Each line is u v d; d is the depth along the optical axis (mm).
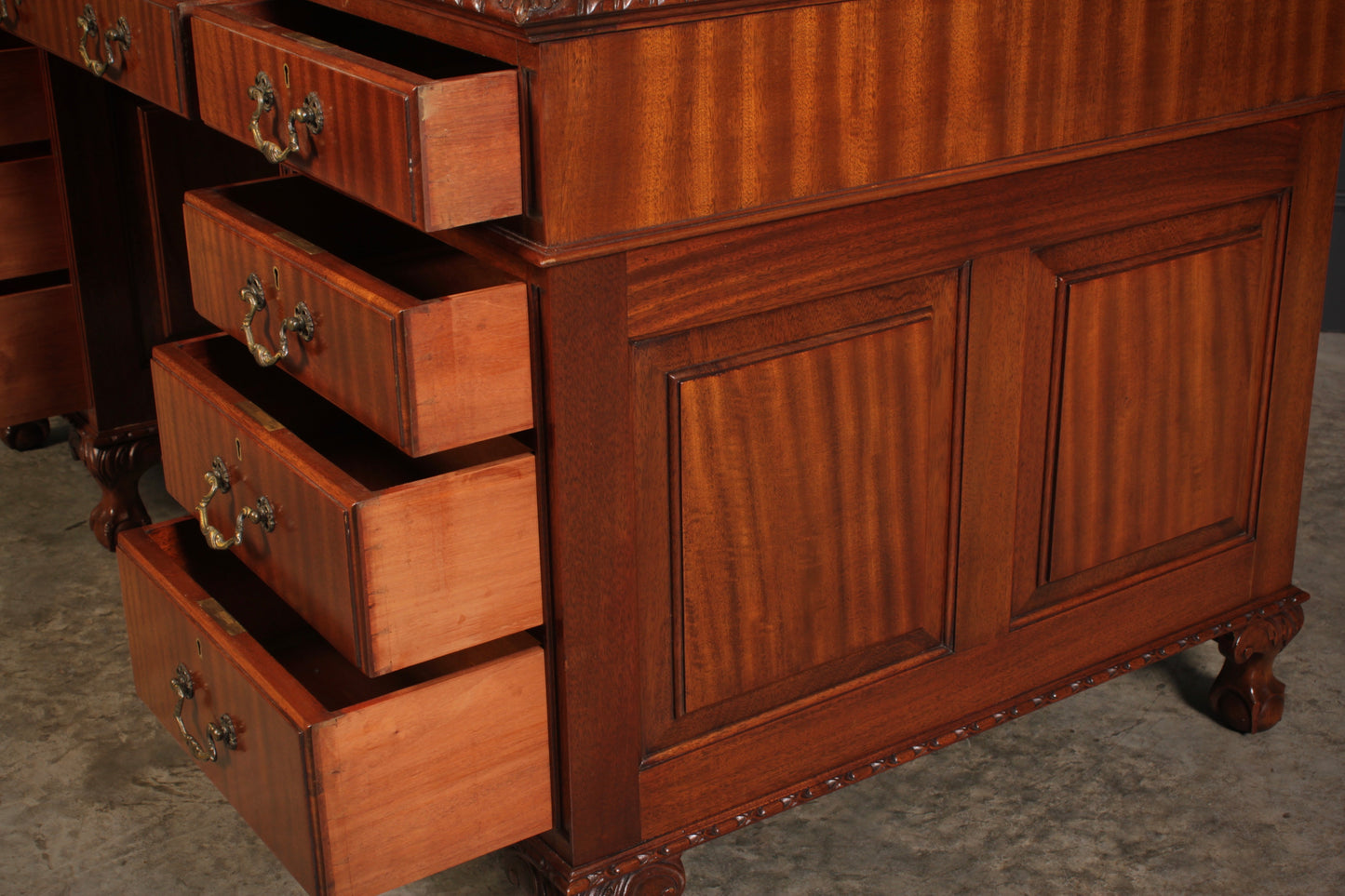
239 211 1254
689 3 995
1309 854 1432
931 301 1246
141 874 1413
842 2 1073
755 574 1231
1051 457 1382
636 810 1238
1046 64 1199
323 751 1062
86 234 1847
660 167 1039
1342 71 1408
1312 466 2289
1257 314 1477
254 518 1210
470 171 982
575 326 1051
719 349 1141
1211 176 1369
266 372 1401
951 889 1387
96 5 1386
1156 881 1394
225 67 1176
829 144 1113
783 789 1322
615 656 1174
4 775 1562
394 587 1061
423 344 1009
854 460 1252
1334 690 1711
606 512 1123
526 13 925
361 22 1317
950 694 1408
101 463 1943
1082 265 1326
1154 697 1705
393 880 1139
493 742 1147
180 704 1304
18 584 1937
